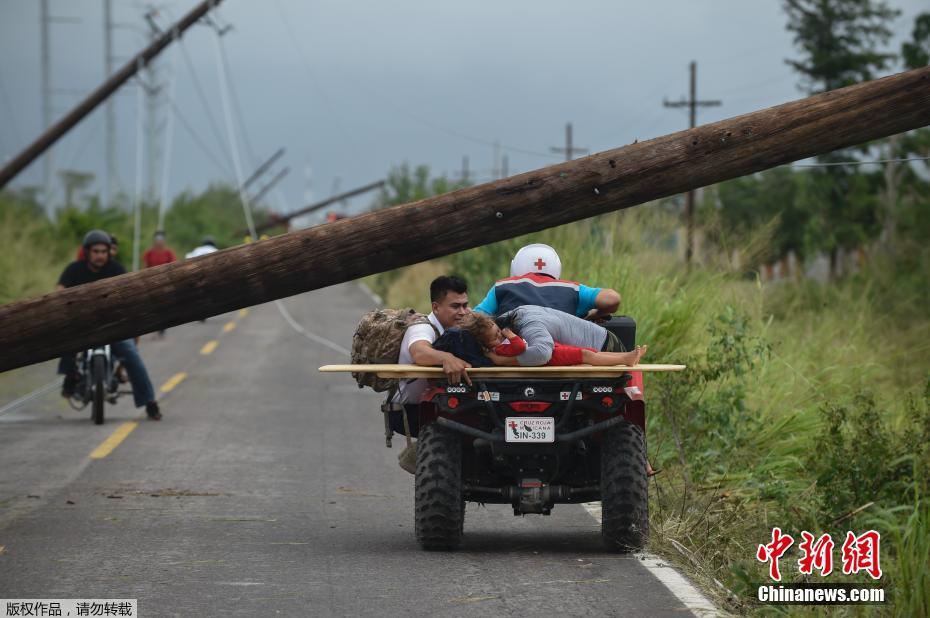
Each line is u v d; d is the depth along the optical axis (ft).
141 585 67.10
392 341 76.79
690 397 111.24
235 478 105.91
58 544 78.18
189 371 206.80
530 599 63.67
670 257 142.92
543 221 75.25
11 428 137.49
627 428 75.77
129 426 139.13
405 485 103.30
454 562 73.05
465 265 226.99
